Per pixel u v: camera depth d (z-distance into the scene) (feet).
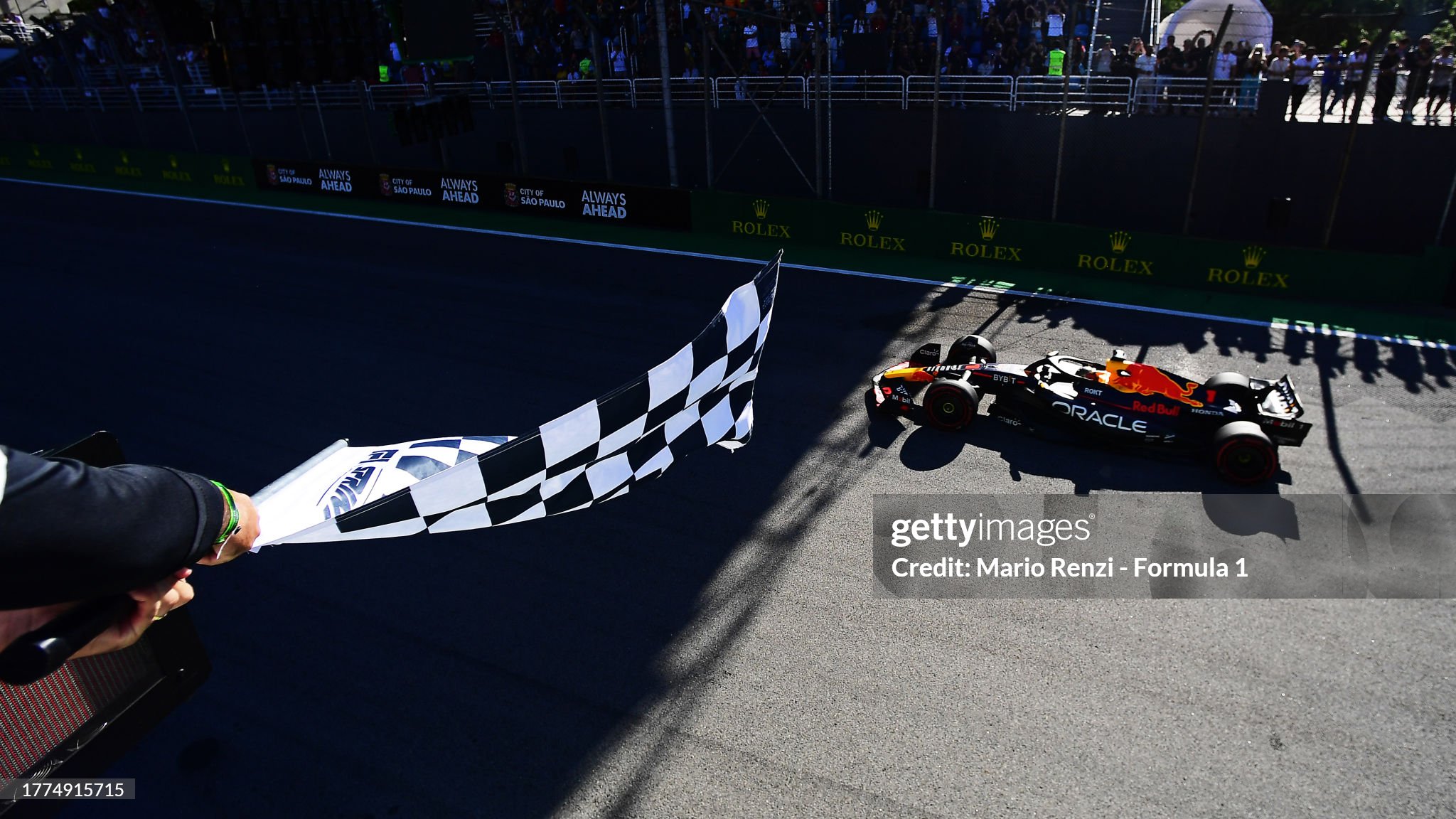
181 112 84.07
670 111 55.11
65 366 40.81
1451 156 44.42
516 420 34.32
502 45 71.31
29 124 94.84
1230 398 30.42
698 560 25.70
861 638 22.57
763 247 53.47
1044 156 53.36
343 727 20.70
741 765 19.26
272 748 20.21
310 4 68.54
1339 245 48.14
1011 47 55.57
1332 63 46.65
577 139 67.97
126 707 4.95
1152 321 41.16
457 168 74.08
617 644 22.80
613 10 66.03
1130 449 30.04
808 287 46.96
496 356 39.96
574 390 36.58
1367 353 36.94
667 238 56.08
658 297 46.37
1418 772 18.43
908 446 30.91
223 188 74.54
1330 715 19.81
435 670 22.21
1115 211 52.65
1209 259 44.45
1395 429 31.14
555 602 24.31
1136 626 22.63
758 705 20.74
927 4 57.16
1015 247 48.62
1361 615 22.66
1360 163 46.37
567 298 46.78
